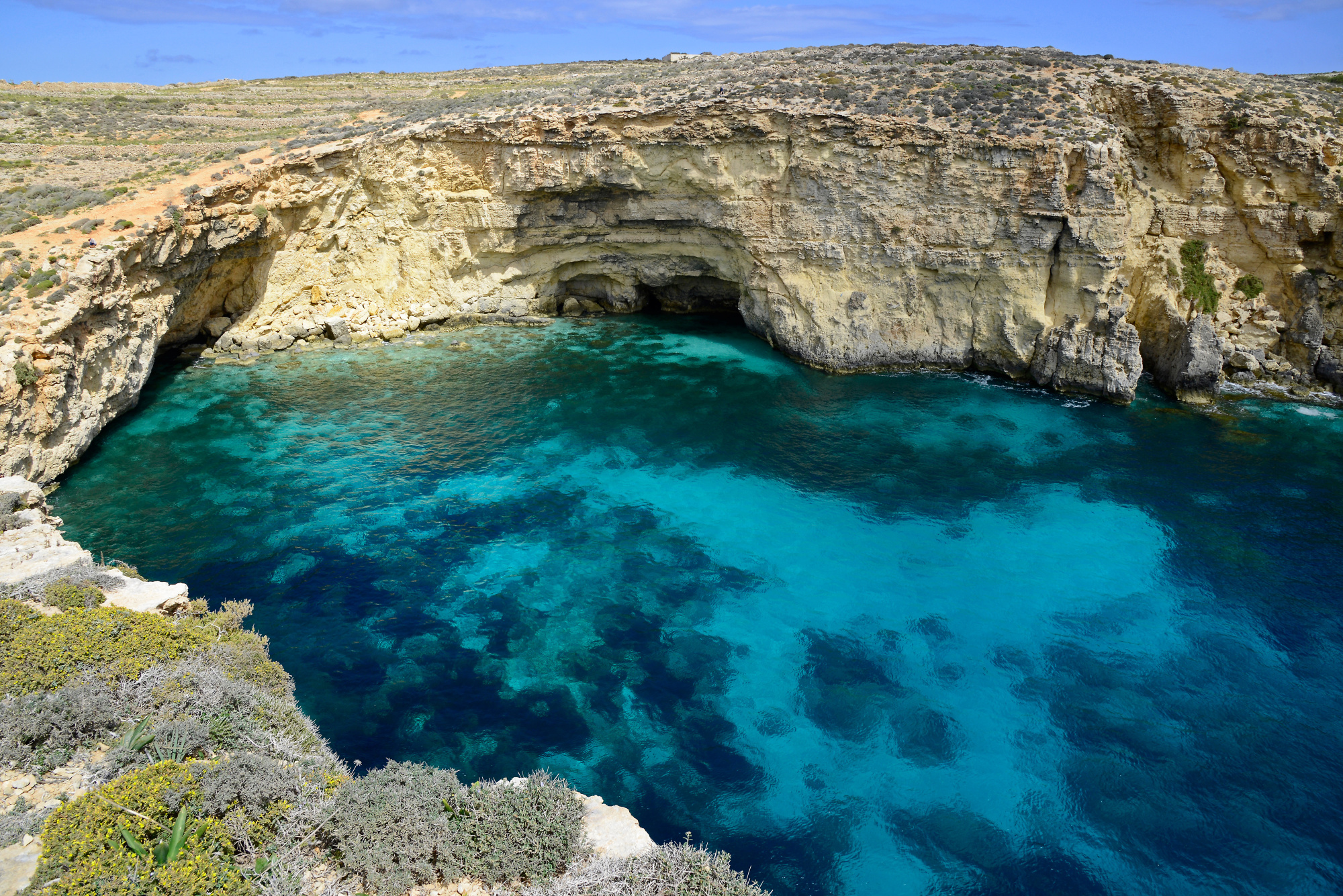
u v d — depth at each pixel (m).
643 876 13.99
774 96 45.59
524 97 54.94
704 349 50.38
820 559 29.73
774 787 20.22
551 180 48.25
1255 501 33.53
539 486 34.41
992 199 42.41
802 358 47.88
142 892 11.88
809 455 37.34
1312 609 27.14
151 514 31.19
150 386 43.28
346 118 59.22
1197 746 21.75
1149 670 24.48
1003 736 21.97
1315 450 37.47
